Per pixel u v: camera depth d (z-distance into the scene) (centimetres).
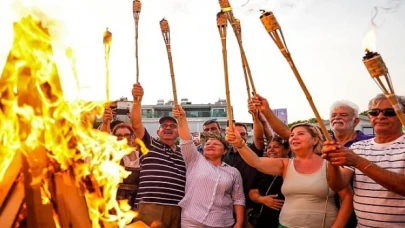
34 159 208
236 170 431
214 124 562
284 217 350
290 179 352
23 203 212
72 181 222
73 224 213
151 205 420
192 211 407
